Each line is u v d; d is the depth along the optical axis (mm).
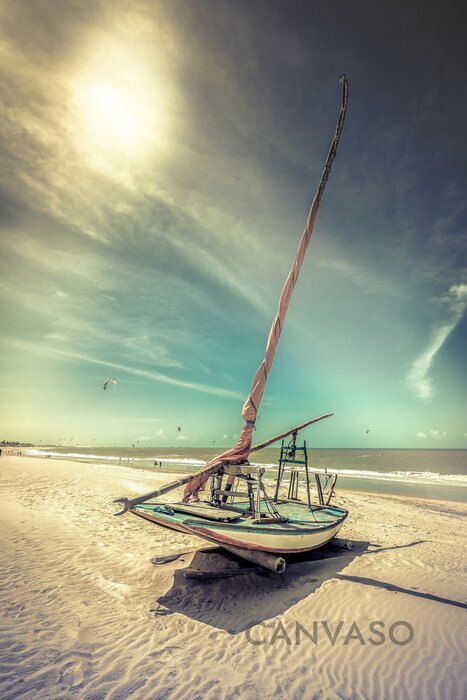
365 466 61844
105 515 11102
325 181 8383
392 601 5711
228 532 5988
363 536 10648
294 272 8070
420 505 18719
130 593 5844
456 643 4484
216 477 7688
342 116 8328
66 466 28281
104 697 3342
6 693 3297
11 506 11398
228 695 3445
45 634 4398
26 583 5848
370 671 3912
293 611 5391
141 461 60250
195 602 5660
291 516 8266
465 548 9469
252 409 7531
